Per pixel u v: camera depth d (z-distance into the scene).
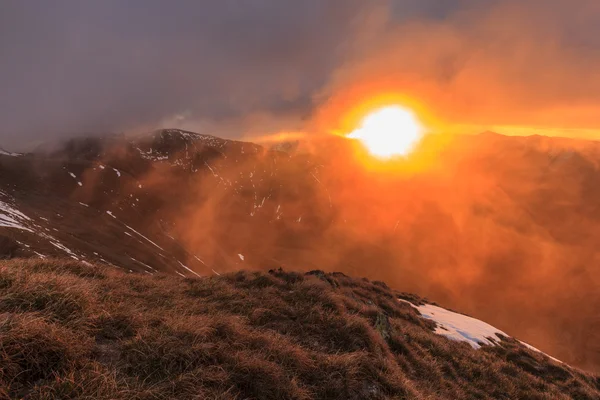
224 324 7.27
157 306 8.59
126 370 5.26
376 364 7.57
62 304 6.18
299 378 6.35
